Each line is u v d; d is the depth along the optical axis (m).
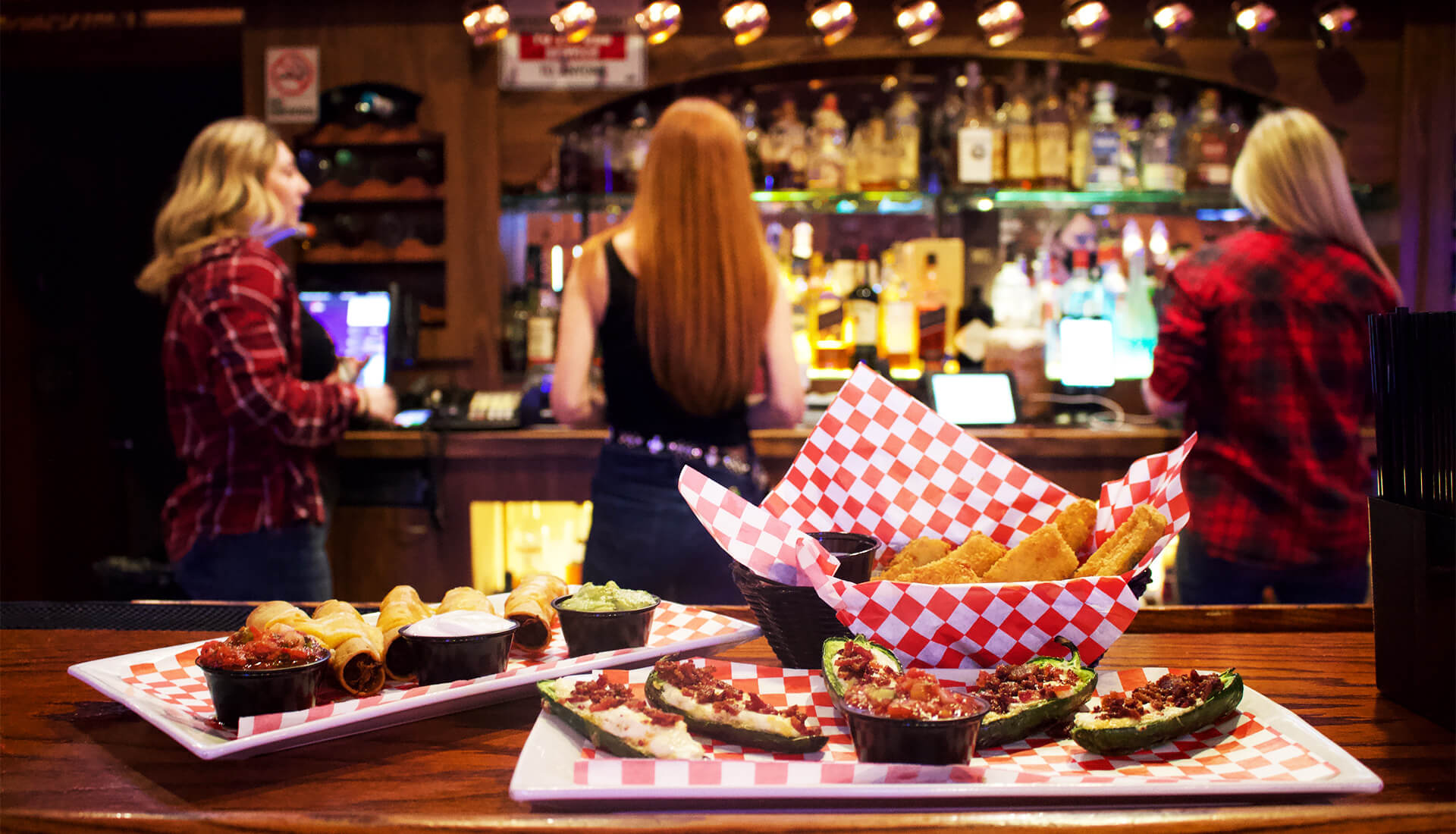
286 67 3.28
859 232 3.63
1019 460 3.00
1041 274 3.46
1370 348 0.80
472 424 3.04
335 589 3.03
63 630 1.00
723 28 3.28
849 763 0.59
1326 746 0.62
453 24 3.27
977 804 0.58
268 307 2.21
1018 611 0.73
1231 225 3.54
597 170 3.34
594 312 2.09
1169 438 2.96
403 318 3.20
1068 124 3.29
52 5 3.52
